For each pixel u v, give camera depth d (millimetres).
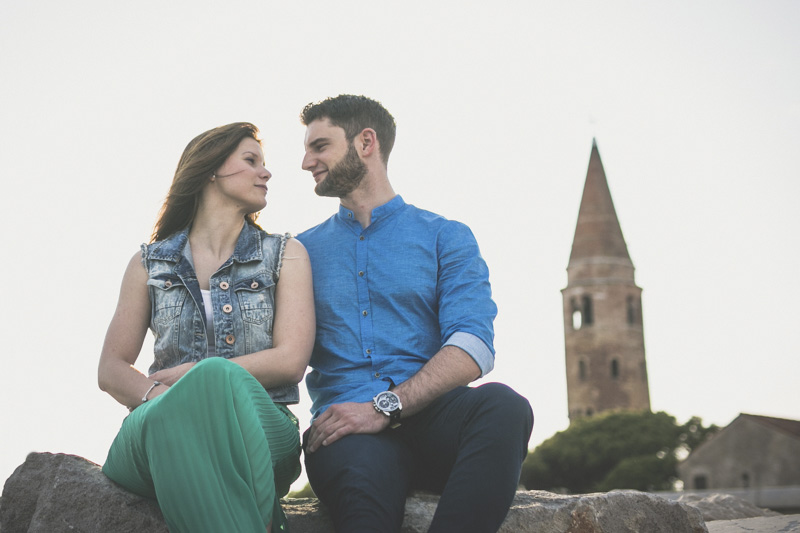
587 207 77938
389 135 3715
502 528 3072
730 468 51906
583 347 75062
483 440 2783
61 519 2695
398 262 3449
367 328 3387
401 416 3021
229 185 3262
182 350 3068
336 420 2980
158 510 2756
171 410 2523
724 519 5207
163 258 3164
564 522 3189
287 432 2926
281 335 3139
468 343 3162
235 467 2564
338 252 3516
